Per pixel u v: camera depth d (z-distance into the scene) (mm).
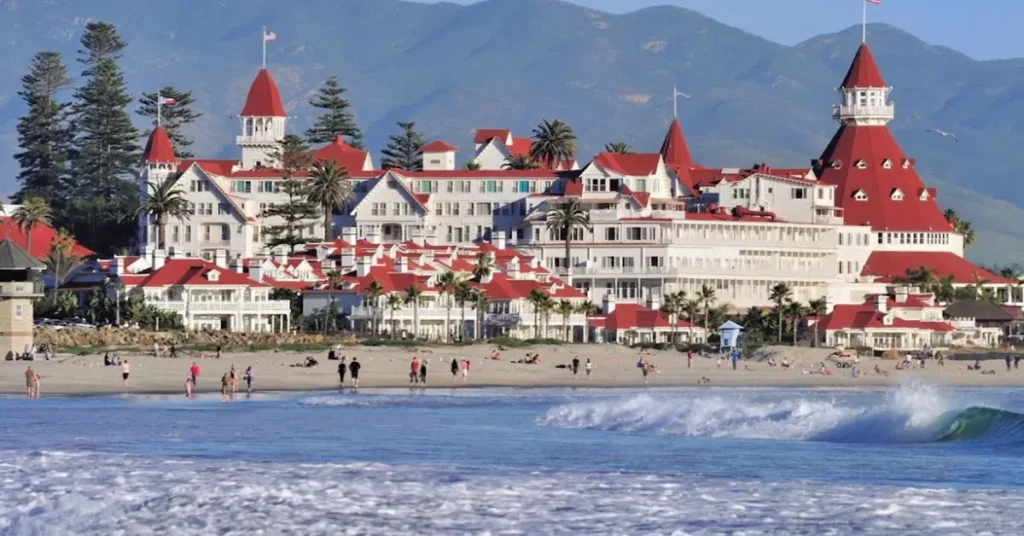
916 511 155875
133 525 145625
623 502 159375
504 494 163000
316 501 156250
